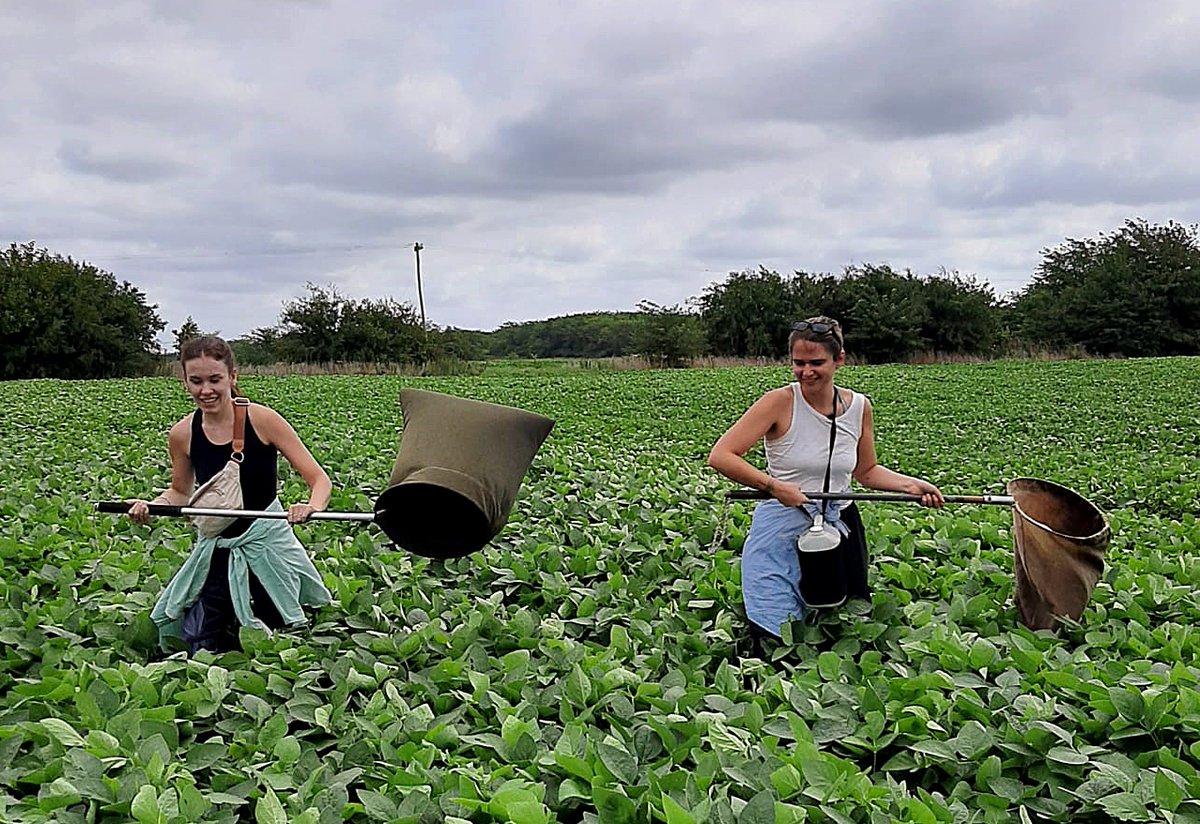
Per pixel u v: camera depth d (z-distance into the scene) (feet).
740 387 99.76
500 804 11.54
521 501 30.96
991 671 16.71
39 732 13.48
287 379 114.42
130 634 18.40
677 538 25.82
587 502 31.01
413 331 162.91
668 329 159.43
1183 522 31.01
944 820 11.95
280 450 18.04
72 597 20.57
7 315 139.85
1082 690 15.28
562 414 71.87
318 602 19.07
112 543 25.14
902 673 16.43
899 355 167.02
